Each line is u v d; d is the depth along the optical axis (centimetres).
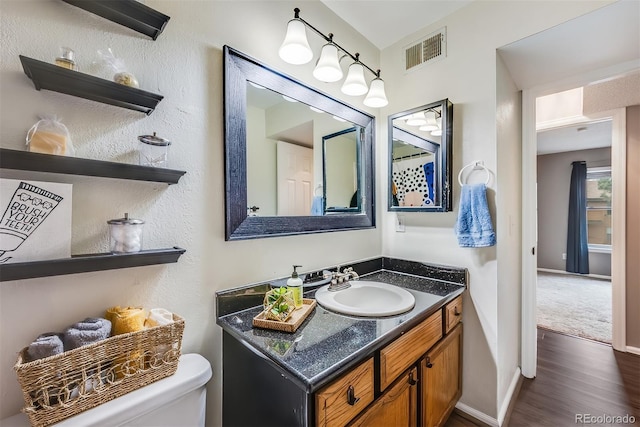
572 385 185
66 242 76
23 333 73
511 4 142
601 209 500
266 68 125
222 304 111
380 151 195
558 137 410
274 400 84
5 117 71
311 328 100
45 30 76
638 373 198
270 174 129
